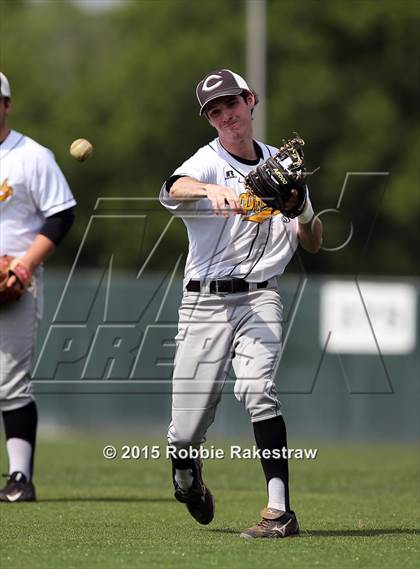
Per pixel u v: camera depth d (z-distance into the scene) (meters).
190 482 18.52
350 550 16.52
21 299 23.06
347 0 108.12
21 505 22.66
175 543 17.22
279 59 107.06
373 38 108.69
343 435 58.03
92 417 58.31
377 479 31.47
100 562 15.61
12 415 23.47
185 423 18.11
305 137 103.44
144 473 31.97
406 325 58.16
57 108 113.38
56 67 136.88
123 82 110.81
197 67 107.19
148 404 57.66
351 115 104.06
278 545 16.95
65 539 17.73
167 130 107.00
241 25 109.38
